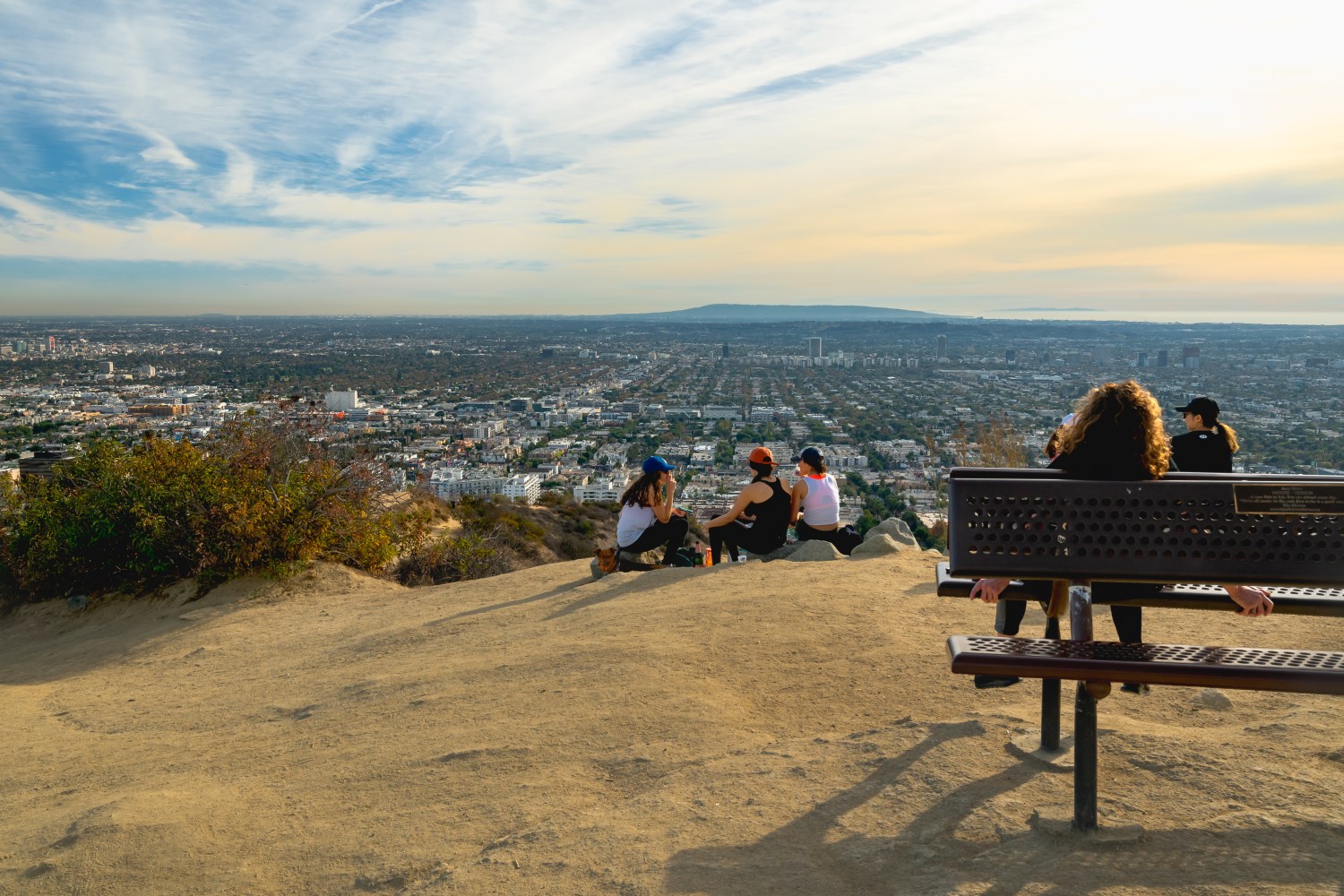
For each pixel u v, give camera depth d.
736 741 3.96
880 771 3.36
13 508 12.01
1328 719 3.53
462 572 12.60
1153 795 2.99
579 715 4.47
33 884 3.35
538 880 2.85
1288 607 3.16
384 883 3.05
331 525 11.49
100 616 10.62
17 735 6.46
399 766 4.16
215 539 10.80
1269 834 2.66
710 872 2.78
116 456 11.96
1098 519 2.88
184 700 6.83
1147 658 2.73
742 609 6.14
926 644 5.09
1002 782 3.16
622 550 8.72
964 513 2.95
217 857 3.44
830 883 2.68
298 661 7.51
